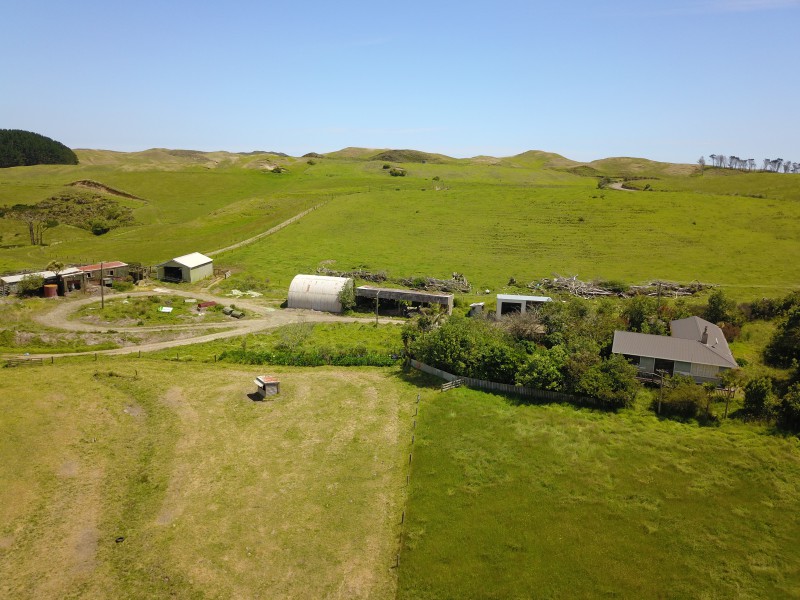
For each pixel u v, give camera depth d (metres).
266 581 29.02
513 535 32.88
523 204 147.75
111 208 160.38
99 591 27.78
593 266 102.81
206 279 95.88
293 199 164.25
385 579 29.64
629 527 33.62
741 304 77.00
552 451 41.34
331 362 59.38
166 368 56.56
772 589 29.00
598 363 50.19
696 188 180.88
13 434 40.66
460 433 43.81
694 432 43.59
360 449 41.84
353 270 99.75
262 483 37.25
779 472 38.31
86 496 34.81
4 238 130.38
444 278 96.31
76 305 76.94
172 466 38.72
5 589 27.33
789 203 139.25
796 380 51.03
